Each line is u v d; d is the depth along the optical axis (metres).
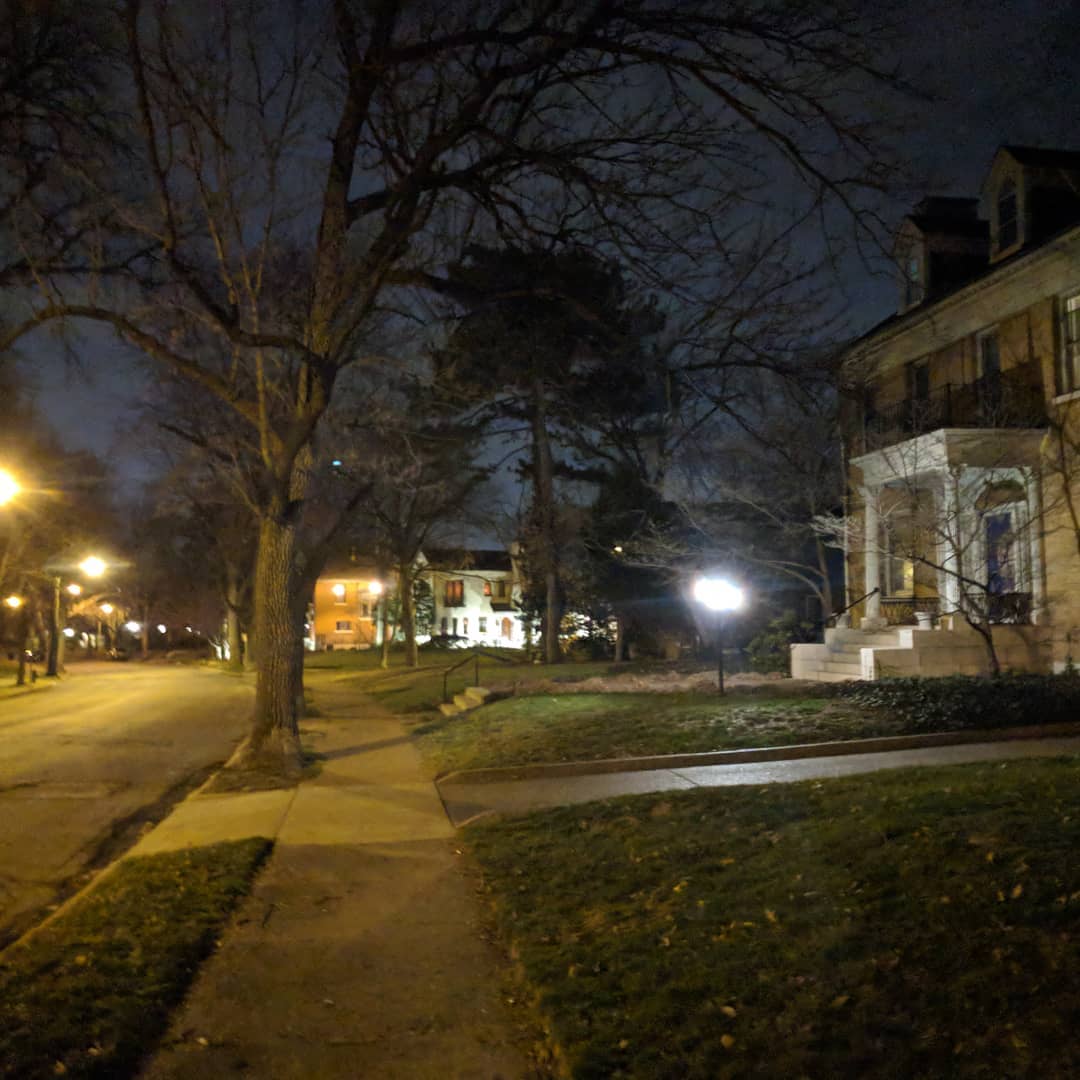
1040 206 17.08
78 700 31.16
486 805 10.23
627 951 5.23
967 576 15.95
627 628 34.53
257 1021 4.88
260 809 10.65
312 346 13.17
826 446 20.44
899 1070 3.61
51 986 5.15
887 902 5.20
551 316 14.55
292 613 13.98
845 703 13.64
